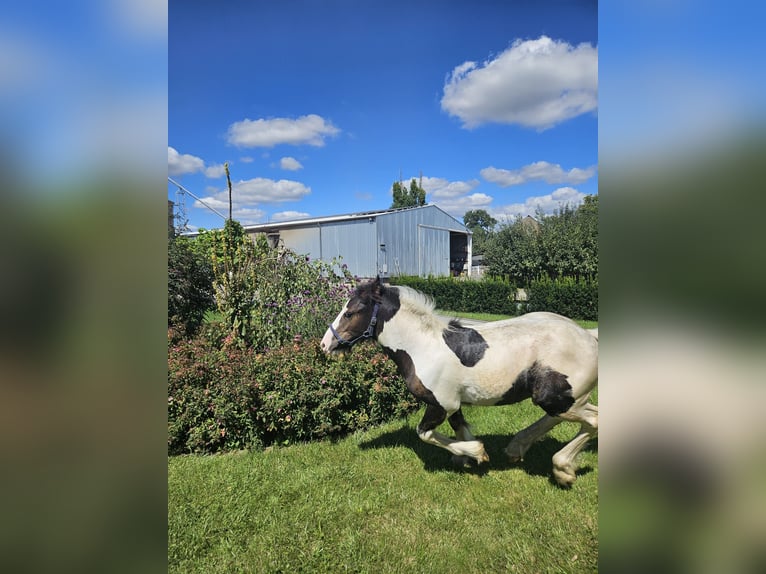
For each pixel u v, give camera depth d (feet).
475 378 11.12
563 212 67.51
